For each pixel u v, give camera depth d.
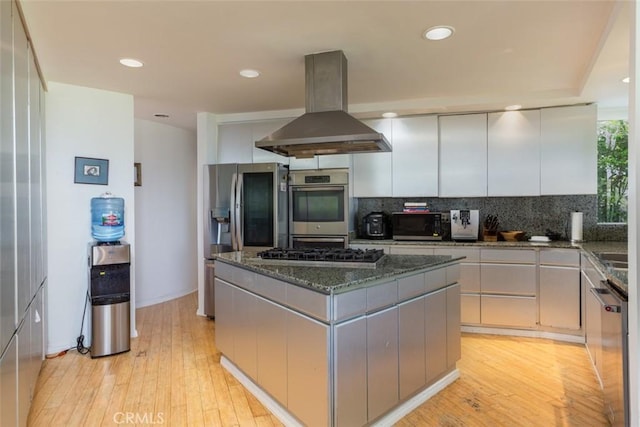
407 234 4.22
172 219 5.32
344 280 1.96
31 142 2.34
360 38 2.50
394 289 2.21
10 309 1.72
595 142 3.75
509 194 4.01
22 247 2.01
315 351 1.93
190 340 3.64
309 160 4.37
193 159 5.71
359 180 4.42
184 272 5.53
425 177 4.22
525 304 3.68
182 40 2.50
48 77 3.17
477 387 2.64
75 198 3.41
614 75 2.93
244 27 2.33
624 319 1.80
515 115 3.99
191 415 2.31
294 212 4.35
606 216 4.05
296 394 2.08
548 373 2.86
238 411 2.36
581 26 2.33
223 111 4.42
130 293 3.45
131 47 2.61
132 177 3.74
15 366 1.81
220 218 4.29
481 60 2.88
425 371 2.46
